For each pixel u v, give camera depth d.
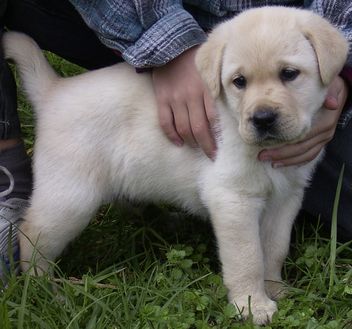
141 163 1.19
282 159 1.12
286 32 1.06
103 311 1.07
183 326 1.06
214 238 1.25
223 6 1.23
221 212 1.14
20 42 1.20
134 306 1.11
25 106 1.48
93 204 1.20
